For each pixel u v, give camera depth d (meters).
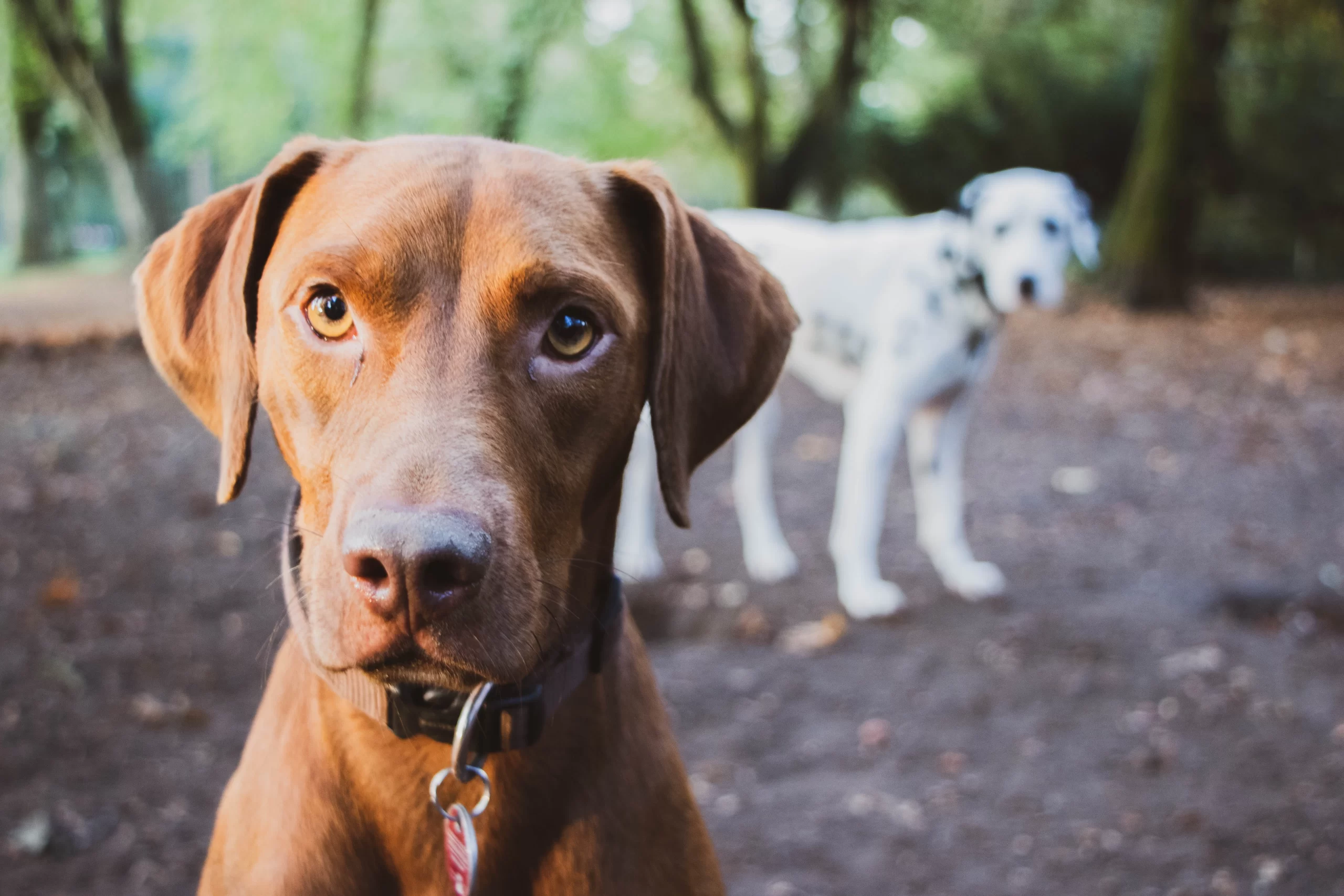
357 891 0.50
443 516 0.42
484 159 0.49
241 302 0.50
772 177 4.61
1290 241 5.50
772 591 1.44
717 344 0.54
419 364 0.45
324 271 0.46
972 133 5.49
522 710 0.48
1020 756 1.05
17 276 5.32
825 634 1.30
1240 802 0.97
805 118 4.57
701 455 0.54
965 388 1.39
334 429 0.46
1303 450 2.18
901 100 6.18
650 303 0.52
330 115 4.98
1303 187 5.36
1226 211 5.52
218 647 1.23
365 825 0.50
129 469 1.91
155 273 0.54
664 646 1.31
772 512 1.80
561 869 0.50
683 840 0.53
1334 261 5.45
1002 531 1.71
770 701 1.16
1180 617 1.37
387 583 0.42
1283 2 4.52
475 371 0.45
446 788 0.50
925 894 0.85
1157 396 2.65
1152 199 3.93
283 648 0.55
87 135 5.31
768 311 0.56
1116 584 1.48
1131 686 1.19
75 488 1.79
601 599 0.52
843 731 1.09
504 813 0.50
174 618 1.30
